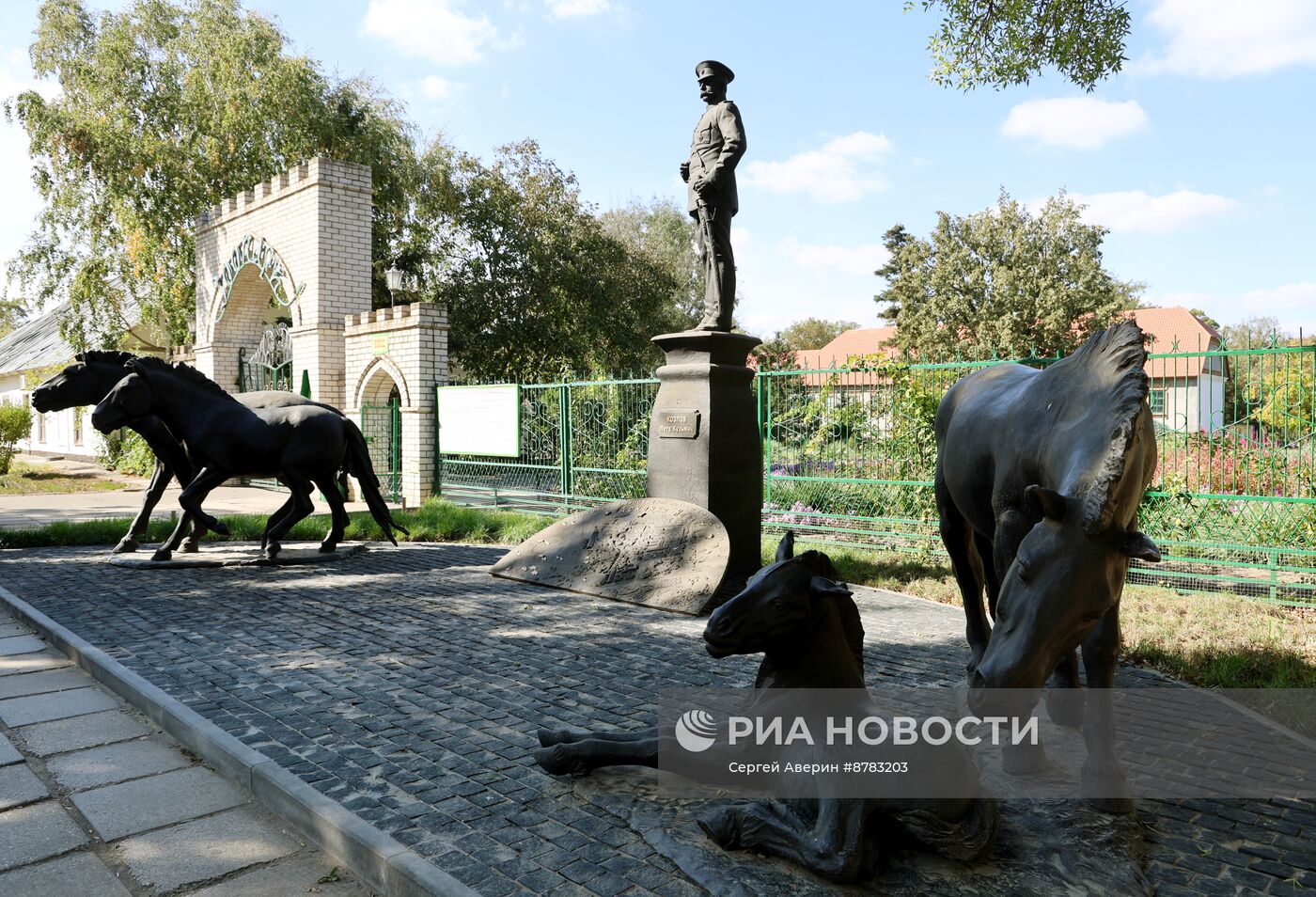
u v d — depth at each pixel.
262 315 21.27
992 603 3.77
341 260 17.03
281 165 22.78
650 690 4.77
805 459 11.81
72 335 23.58
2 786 3.71
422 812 3.23
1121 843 2.88
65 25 22.64
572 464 14.14
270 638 5.88
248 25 22.55
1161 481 9.19
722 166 7.54
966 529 4.48
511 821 3.16
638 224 41.28
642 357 29.52
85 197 22.50
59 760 4.01
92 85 21.72
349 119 23.14
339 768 3.67
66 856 3.12
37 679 5.28
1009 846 2.87
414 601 7.15
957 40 9.84
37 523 12.98
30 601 7.05
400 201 24.45
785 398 11.98
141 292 23.89
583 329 27.70
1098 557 2.44
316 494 16.98
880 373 10.79
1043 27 9.31
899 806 2.73
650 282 29.86
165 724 4.38
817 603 3.03
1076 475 2.62
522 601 7.16
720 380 7.74
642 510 7.91
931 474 10.29
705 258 7.92
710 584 6.77
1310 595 7.95
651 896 2.65
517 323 26.47
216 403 8.83
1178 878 2.79
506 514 12.66
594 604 7.05
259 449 8.80
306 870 3.03
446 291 25.98
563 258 27.12
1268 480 8.55
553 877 2.76
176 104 22.09
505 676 5.03
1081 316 34.03
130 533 9.59
